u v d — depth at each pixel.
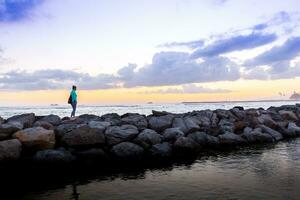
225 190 11.25
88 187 12.12
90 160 16.08
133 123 20.41
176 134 19.38
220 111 27.36
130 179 13.17
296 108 35.53
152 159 17.19
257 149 20.34
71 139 16.44
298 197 10.34
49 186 12.36
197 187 11.73
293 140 24.72
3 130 15.90
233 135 22.23
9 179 13.48
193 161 16.66
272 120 27.06
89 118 23.42
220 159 17.08
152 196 10.77
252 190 11.19
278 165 15.41
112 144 17.28
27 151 15.66
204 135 20.97
